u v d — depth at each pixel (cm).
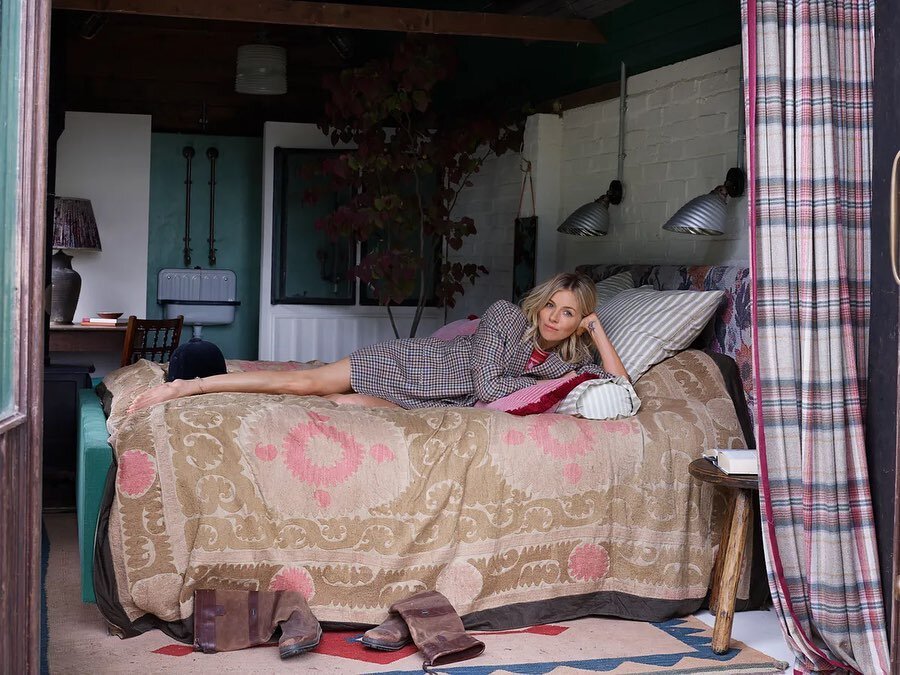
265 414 349
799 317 300
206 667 305
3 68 179
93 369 566
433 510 350
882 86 286
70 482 570
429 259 760
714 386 420
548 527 365
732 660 328
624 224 556
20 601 190
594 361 448
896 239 231
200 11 521
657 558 376
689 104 496
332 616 341
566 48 618
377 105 647
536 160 629
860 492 297
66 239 725
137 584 325
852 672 300
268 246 744
